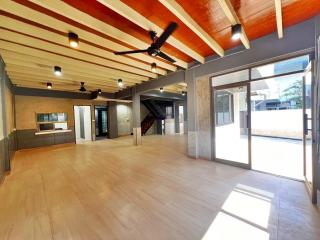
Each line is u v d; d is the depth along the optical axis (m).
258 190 2.72
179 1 2.19
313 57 2.71
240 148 5.86
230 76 4.03
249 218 2.01
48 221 2.03
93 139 9.16
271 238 1.68
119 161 4.73
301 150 5.36
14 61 3.87
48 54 3.59
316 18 2.56
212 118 4.46
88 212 2.21
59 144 7.81
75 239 1.72
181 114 11.41
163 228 1.86
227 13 2.27
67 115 8.12
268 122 8.09
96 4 2.25
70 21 2.57
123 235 1.76
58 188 2.96
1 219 2.08
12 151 5.54
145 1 2.18
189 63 4.77
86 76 5.37
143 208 2.27
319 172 2.40
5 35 2.72
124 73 5.32
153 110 11.57
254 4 2.31
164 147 6.70
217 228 1.84
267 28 2.98
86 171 3.90
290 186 2.84
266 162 4.20
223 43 3.53
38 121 7.36
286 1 2.27
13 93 6.47
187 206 2.30
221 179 3.23
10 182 3.28
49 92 7.51
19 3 2.13
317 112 2.28
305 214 2.05
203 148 4.71
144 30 2.87
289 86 9.22
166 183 3.09
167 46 3.60
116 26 2.68
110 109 9.97
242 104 8.80
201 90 4.64
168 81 5.52
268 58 3.19
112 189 2.88
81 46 3.24
